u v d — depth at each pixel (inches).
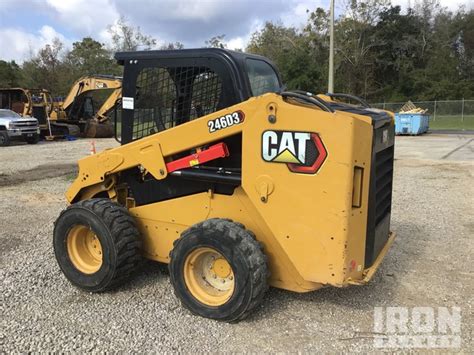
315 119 133.3
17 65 2369.6
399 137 1000.2
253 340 144.4
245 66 159.8
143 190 179.8
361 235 144.7
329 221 135.3
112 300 172.7
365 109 170.9
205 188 165.2
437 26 2253.9
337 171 132.3
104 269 170.9
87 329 151.7
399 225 276.1
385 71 2096.5
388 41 2044.8
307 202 137.3
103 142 940.0
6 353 138.3
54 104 1015.6
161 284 185.9
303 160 136.2
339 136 131.0
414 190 380.2
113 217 169.6
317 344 142.8
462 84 1996.8
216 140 154.7
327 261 137.4
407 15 2105.1
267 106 139.7
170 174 165.8
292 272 152.3
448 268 205.6
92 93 1069.1
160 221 177.2
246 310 147.5
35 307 167.9
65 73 2023.9
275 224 143.1
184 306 160.2
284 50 2047.2
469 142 848.3
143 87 173.5
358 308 165.8
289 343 143.1
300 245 140.3
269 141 140.5
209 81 160.1
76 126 1015.6
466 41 2262.6
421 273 199.6
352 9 1964.8
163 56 166.7
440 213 303.7
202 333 148.2
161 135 163.8
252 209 155.1
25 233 262.8
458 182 415.2
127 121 178.9
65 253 181.0
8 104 990.4
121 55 175.9
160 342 143.6
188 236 153.5
